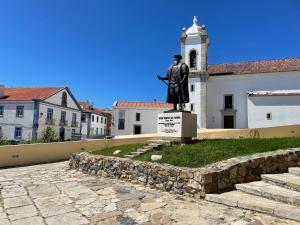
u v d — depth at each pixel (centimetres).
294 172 788
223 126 3328
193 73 3278
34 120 3953
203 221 538
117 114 4434
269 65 3422
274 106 2884
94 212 610
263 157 812
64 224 543
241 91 3303
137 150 1145
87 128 5753
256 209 581
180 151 1003
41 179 1022
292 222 515
